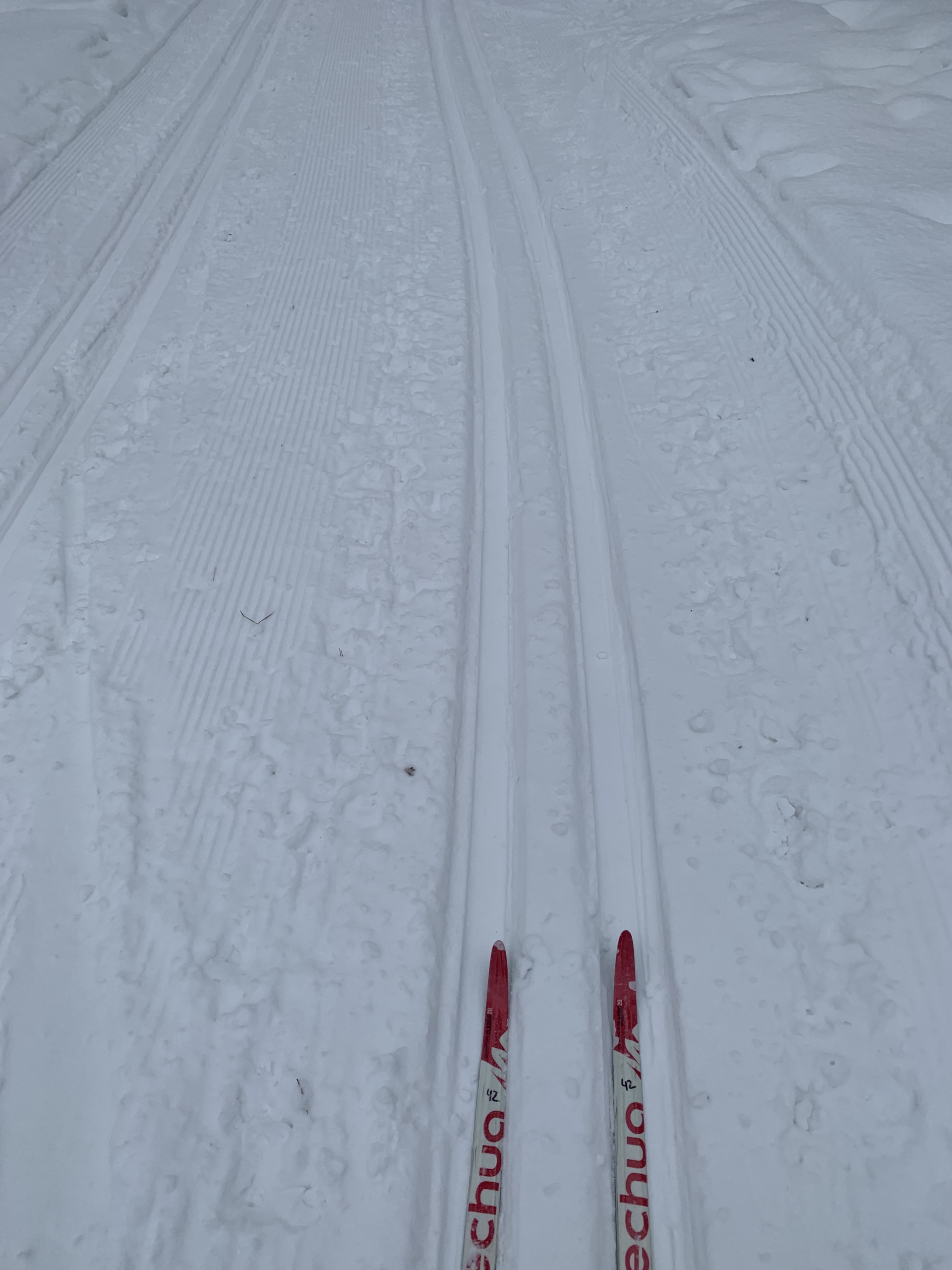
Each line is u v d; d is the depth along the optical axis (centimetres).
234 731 278
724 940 228
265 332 446
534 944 231
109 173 582
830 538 317
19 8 782
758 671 284
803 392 374
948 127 485
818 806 250
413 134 640
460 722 285
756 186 494
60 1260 187
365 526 343
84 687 289
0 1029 217
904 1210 187
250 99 705
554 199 548
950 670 269
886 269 389
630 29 758
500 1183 198
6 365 417
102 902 238
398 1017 219
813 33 615
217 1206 193
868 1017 212
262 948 231
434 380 411
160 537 338
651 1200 197
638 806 263
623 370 411
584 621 314
